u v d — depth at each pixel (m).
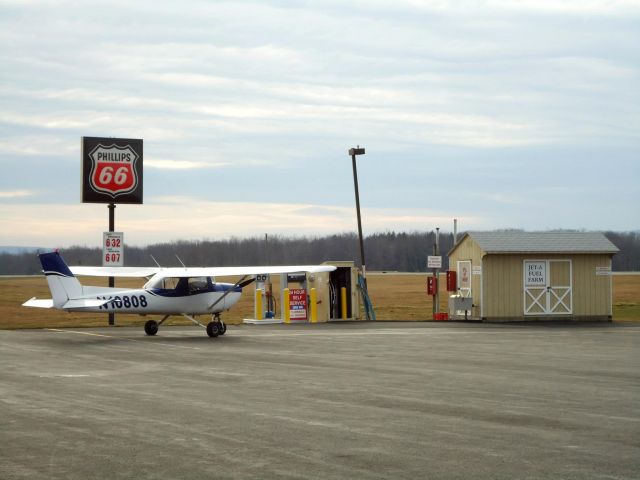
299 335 29.44
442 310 47.16
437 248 38.44
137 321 37.56
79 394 14.82
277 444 10.46
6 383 16.33
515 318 37.72
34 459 9.63
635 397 14.58
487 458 9.70
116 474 8.94
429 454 9.91
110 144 35.00
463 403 13.84
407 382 16.59
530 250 37.53
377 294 67.88
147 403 13.77
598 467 9.28
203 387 15.79
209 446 10.34
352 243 148.88
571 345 25.50
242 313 45.75
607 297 38.72
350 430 11.40
